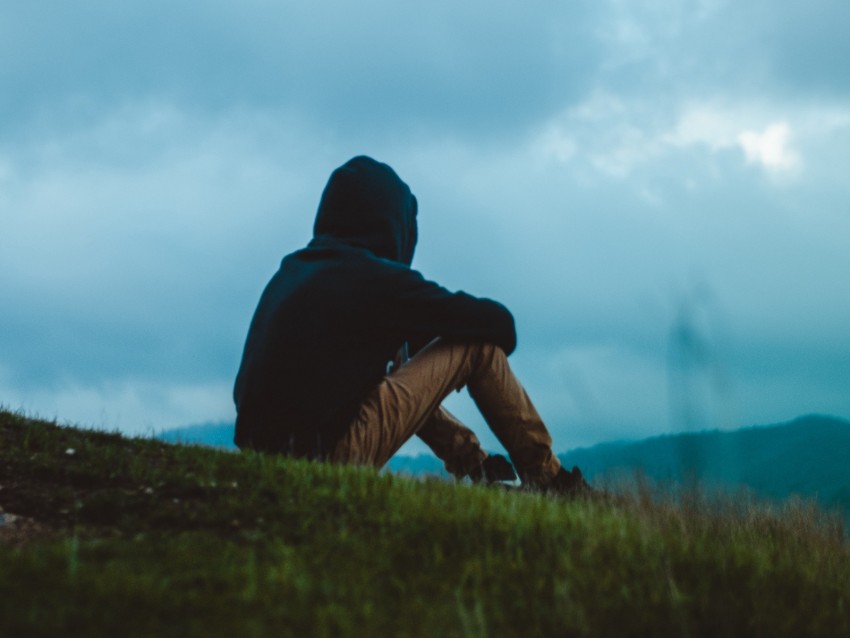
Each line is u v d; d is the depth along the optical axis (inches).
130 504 154.3
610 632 121.1
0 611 107.7
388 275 207.8
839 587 150.5
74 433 203.2
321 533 144.7
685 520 161.5
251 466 176.1
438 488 170.6
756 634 127.7
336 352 203.8
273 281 219.3
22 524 147.0
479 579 129.9
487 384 208.2
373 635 111.6
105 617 108.3
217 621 110.9
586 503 179.3
